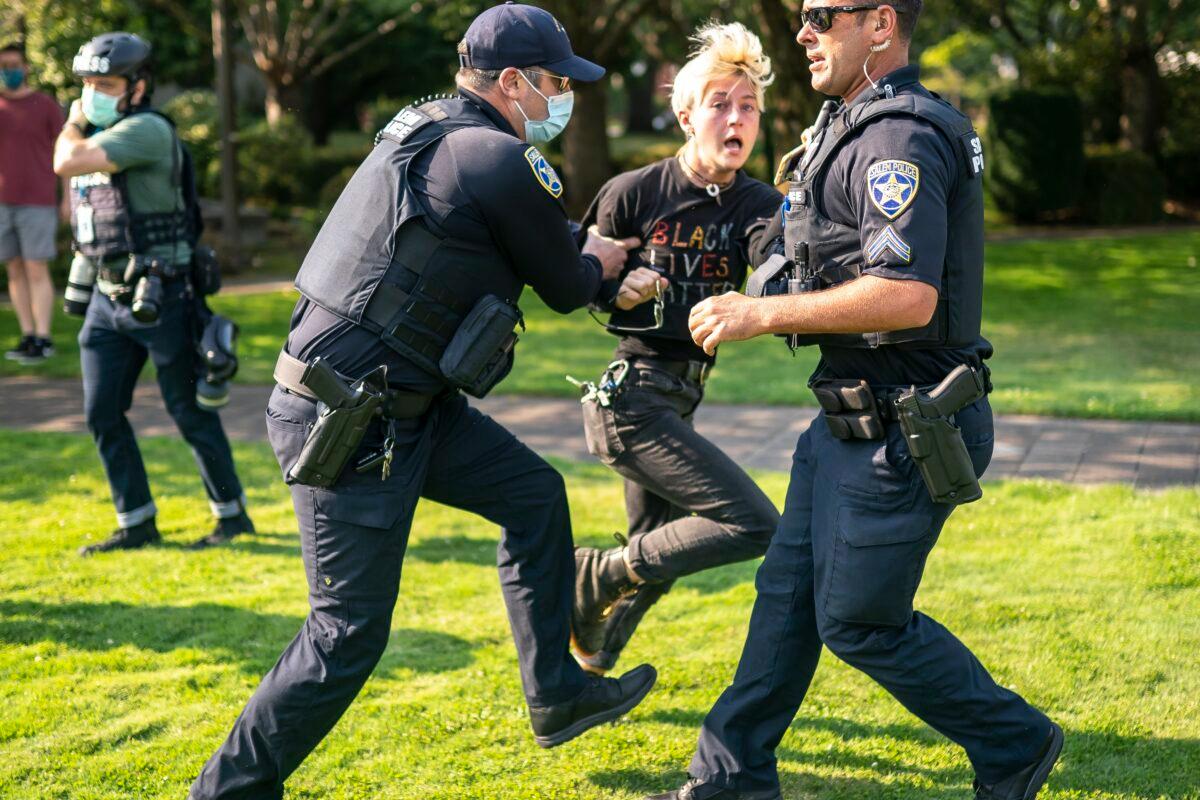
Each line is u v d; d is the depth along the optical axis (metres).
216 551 4.67
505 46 2.66
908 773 2.94
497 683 3.47
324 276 2.59
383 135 2.65
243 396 7.58
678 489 3.20
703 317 2.45
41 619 3.96
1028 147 18.52
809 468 2.71
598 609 3.32
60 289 11.82
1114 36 20.50
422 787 2.92
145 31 21.17
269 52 19.59
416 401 2.61
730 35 3.16
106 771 2.97
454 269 2.56
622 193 3.30
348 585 2.58
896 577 2.46
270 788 2.62
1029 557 4.34
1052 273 13.18
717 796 2.68
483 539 4.86
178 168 4.45
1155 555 4.32
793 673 2.70
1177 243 15.95
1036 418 6.69
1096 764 2.91
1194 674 3.38
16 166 8.05
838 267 2.45
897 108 2.36
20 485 5.58
